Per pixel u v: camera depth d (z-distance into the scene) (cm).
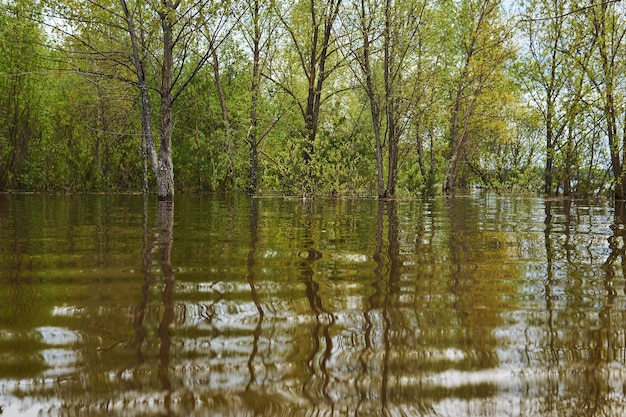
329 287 315
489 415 161
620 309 270
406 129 1666
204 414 158
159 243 507
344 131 1756
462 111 2305
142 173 2173
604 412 164
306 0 1684
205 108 2295
